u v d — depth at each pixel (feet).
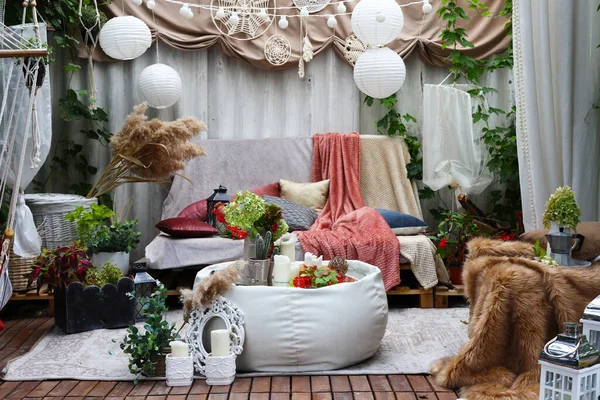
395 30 16.61
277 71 19.75
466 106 17.80
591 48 13.85
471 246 11.60
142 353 10.83
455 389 10.33
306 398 9.97
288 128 19.75
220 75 19.61
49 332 13.84
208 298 10.92
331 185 18.38
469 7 18.49
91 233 15.51
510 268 10.14
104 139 19.39
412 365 11.43
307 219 16.84
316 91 19.71
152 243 15.92
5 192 15.57
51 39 18.79
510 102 19.44
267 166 18.85
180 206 18.62
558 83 13.56
